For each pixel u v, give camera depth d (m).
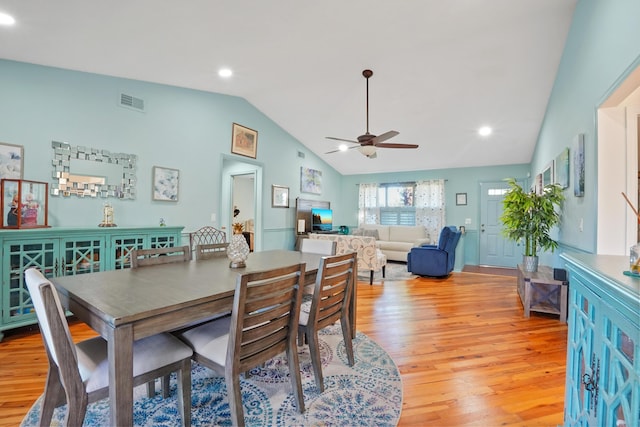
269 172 5.73
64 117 3.15
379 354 2.39
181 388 1.50
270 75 3.90
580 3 2.63
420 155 6.69
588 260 1.23
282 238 6.12
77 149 3.24
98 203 3.39
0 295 2.42
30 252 2.57
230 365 1.41
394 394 1.86
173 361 1.47
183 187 4.23
